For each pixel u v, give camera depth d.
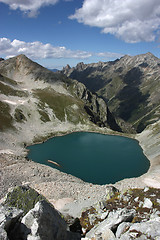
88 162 99.38
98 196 37.84
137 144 144.00
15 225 13.02
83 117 197.75
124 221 16.11
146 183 61.69
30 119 164.25
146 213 17.47
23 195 16.56
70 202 36.44
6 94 188.75
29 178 54.78
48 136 149.75
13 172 56.03
